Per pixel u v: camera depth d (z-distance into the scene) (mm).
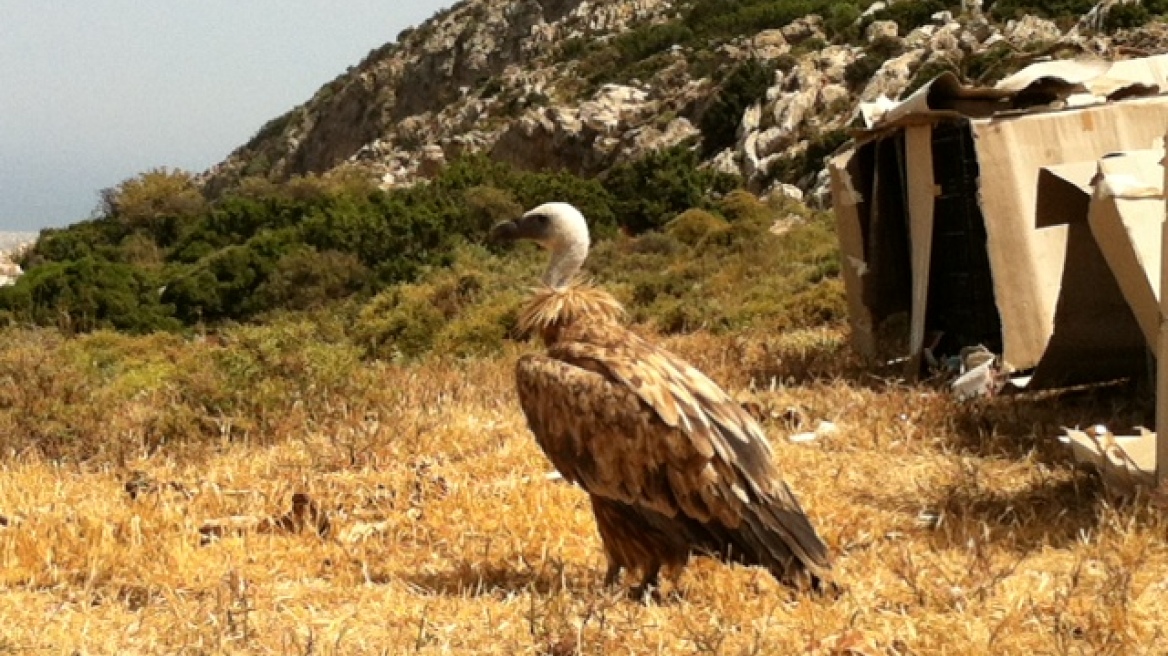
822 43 59375
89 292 32312
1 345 16266
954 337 11695
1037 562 5973
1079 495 7027
